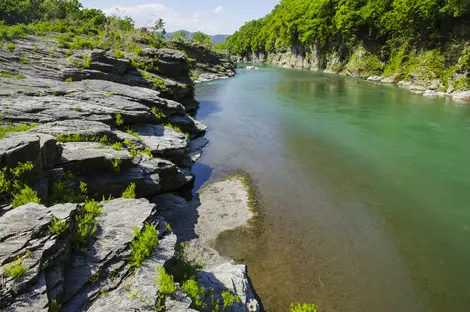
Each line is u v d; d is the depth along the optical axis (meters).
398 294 11.61
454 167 21.91
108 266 8.48
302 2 101.50
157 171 16.77
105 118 18.84
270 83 65.88
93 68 30.06
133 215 10.70
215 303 9.38
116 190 14.41
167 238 10.25
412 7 56.94
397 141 27.20
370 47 76.81
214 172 22.33
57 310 6.81
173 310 7.52
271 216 16.53
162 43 57.38
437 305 11.16
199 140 28.47
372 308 11.04
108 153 14.63
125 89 26.05
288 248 14.08
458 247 14.02
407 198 18.06
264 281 12.27
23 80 22.88
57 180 12.02
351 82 66.69
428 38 58.56
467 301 11.30
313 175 21.20
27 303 6.31
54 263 7.55
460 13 50.47
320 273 12.61
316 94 51.19
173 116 28.78
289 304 11.23
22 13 75.81
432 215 16.41
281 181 20.52
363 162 23.00
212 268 12.30
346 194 18.64
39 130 14.88
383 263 13.12
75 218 9.40
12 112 16.02
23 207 8.49
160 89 33.38
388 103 42.94
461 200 17.77
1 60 28.09
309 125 32.56
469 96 43.97
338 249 13.96
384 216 16.39
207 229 15.49
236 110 40.44
